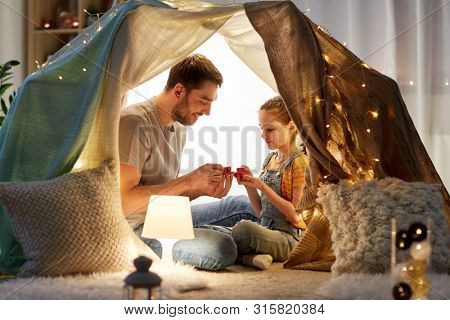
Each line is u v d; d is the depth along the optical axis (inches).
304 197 97.6
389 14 141.2
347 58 102.0
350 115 98.3
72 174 91.3
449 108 140.3
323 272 94.7
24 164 96.1
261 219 108.0
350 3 142.5
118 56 95.3
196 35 97.1
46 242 86.2
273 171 107.8
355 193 89.9
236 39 104.4
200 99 102.8
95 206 88.9
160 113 103.9
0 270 94.3
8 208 87.7
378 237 86.2
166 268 89.4
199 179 101.0
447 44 139.7
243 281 87.9
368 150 98.2
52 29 150.6
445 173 140.7
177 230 91.2
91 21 145.9
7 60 148.3
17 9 150.3
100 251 87.7
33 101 97.2
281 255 102.6
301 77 94.3
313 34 97.7
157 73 98.7
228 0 145.9
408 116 103.3
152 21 96.7
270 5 96.4
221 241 95.8
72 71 97.6
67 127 95.7
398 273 77.5
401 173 100.3
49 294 77.6
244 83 135.2
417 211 88.4
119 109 95.3
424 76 140.2
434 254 86.4
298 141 111.2
